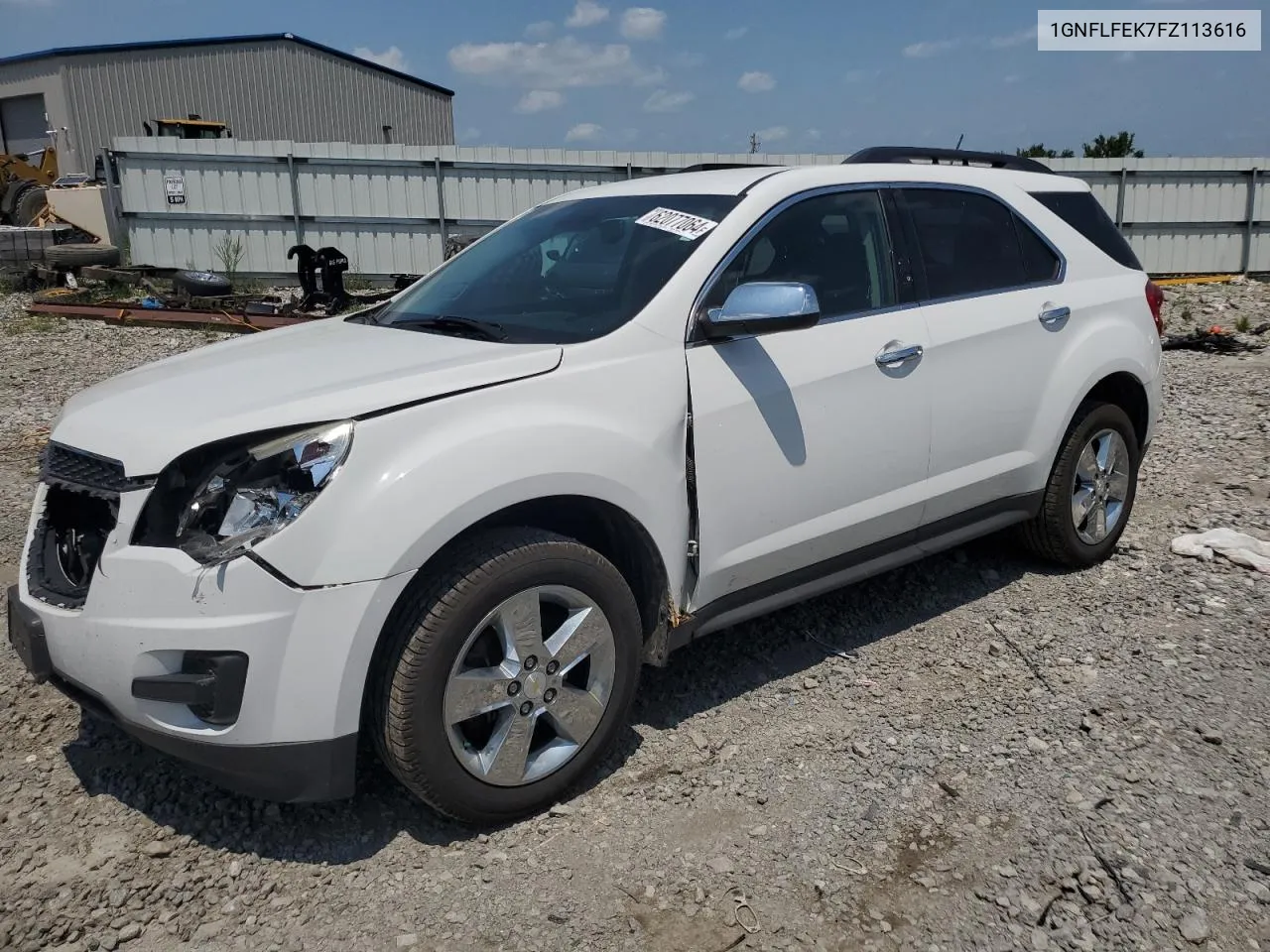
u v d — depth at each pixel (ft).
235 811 10.10
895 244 13.20
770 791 10.36
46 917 8.63
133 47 127.54
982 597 15.16
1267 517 18.22
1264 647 13.28
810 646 13.66
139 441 9.14
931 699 12.19
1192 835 9.53
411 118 161.89
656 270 11.45
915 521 13.32
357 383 9.47
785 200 12.28
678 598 11.04
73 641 9.13
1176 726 11.42
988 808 10.00
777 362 11.53
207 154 56.90
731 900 8.80
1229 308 47.06
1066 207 15.81
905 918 8.58
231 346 12.24
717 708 12.06
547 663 9.78
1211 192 64.34
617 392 10.32
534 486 9.48
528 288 12.31
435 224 59.11
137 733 9.12
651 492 10.43
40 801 10.21
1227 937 8.32
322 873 9.23
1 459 22.24
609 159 59.62
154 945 8.37
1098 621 14.24
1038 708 11.89
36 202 74.23
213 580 8.52
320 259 40.88
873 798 10.19
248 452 8.93
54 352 34.99
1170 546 16.93
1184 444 23.73
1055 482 15.21
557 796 10.14
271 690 8.63
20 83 130.21
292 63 141.49
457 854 9.49
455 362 9.94
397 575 8.79
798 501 11.84
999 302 14.07
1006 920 8.52
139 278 53.01
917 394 12.85
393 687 8.99
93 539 9.52
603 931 8.46
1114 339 15.44
